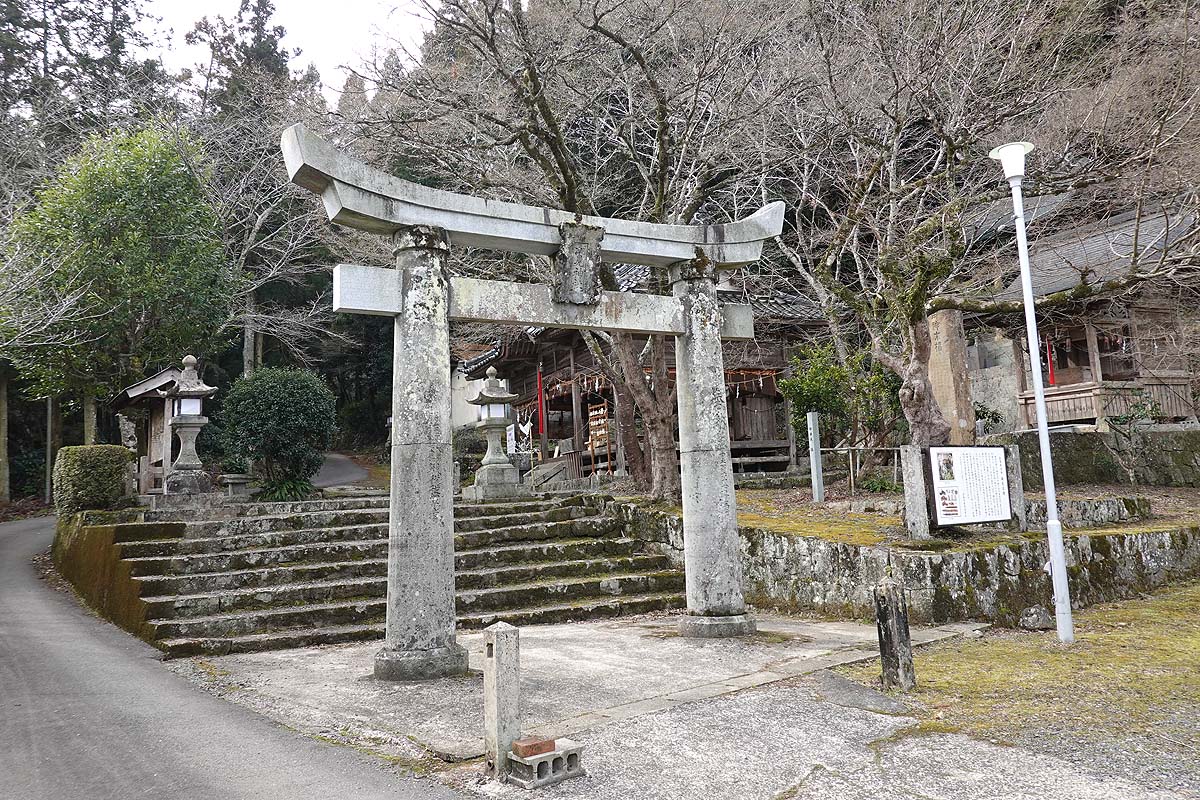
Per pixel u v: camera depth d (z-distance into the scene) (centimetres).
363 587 852
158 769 404
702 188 1227
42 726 483
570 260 693
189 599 781
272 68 2602
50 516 1816
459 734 452
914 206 1354
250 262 2492
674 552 1039
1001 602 777
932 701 500
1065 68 1281
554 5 1191
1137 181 1099
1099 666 584
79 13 2286
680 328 763
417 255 618
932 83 1058
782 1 1338
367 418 3412
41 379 1673
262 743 444
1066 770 381
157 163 1655
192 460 1298
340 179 579
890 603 533
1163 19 1247
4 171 1725
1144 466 1341
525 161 1357
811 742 430
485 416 1389
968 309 984
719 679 570
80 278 1503
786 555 891
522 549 1018
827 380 1241
